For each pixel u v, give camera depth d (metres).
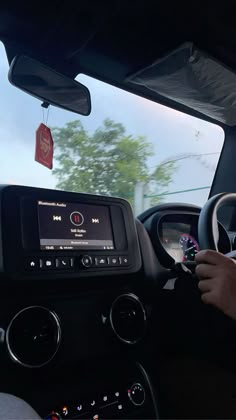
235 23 1.54
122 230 1.13
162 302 1.25
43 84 1.41
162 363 1.22
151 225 1.36
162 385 1.19
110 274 1.06
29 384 0.88
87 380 0.95
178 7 1.45
